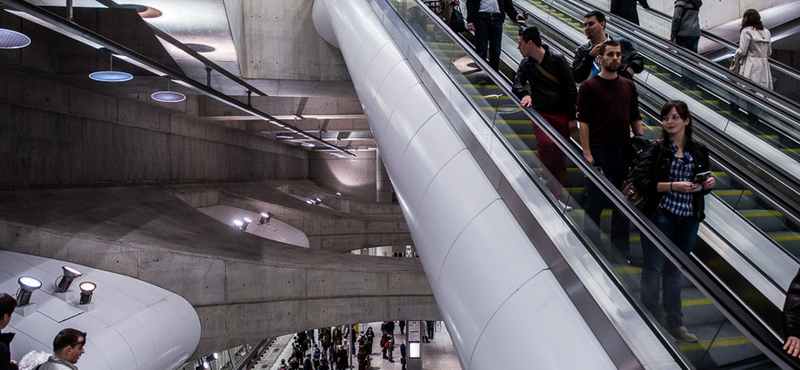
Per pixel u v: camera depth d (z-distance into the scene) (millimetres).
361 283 12461
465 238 4758
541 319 3682
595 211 3838
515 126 5098
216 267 11781
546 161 4500
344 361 24156
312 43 16406
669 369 2904
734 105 6871
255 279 12000
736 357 2658
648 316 3244
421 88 7012
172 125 23875
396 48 8352
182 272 11531
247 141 36062
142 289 10836
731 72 7664
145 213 14594
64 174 15477
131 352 8859
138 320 9617
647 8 10844
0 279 9062
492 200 4836
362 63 8914
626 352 3016
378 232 28125
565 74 5473
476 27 8125
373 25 9539
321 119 34438
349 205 40562
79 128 16344
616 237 3580
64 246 10625
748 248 4551
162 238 12312
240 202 26391
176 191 21688
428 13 7676
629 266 3457
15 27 11977
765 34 8328
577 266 3711
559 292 3785
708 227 4973
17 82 13328
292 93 19172
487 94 5750
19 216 10773
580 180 4066
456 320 4531
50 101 14789
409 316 12531
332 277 12344
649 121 6184
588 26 5859
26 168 13742
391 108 7211
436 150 5867
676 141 4098
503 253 4320
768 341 2559
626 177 4871
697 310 2863
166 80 14922
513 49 9242
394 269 12523
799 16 12898
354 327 29891
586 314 3482
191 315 11305
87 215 12578
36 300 8773
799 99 8711
